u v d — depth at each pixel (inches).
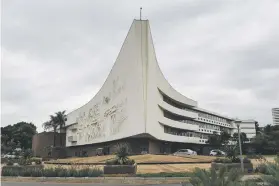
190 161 1594.5
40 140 4010.8
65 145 4092.0
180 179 899.4
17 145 4726.9
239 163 1072.8
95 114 3102.9
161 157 1724.9
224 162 1114.1
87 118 3336.6
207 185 314.2
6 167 1210.0
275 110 7431.1
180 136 2965.1
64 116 4057.6
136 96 2266.2
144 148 2386.8
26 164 1328.7
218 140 3472.0
